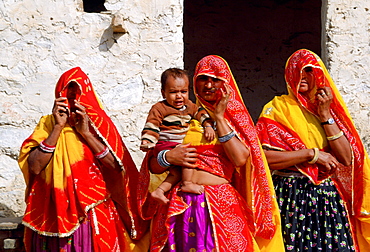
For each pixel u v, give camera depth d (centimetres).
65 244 447
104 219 459
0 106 594
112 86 605
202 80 460
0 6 600
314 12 920
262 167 452
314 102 488
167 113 454
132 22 612
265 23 921
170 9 616
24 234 468
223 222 436
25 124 596
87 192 453
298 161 466
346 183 491
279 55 919
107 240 454
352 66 627
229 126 447
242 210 454
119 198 476
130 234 478
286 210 471
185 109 458
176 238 442
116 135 475
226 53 916
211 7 919
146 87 609
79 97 467
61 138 458
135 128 604
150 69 611
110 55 607
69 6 608
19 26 602
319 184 473
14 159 594
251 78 916
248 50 919
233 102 460
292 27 920
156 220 456
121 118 603
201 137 450
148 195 477
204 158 448
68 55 604
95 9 621
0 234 500
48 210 452
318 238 463
